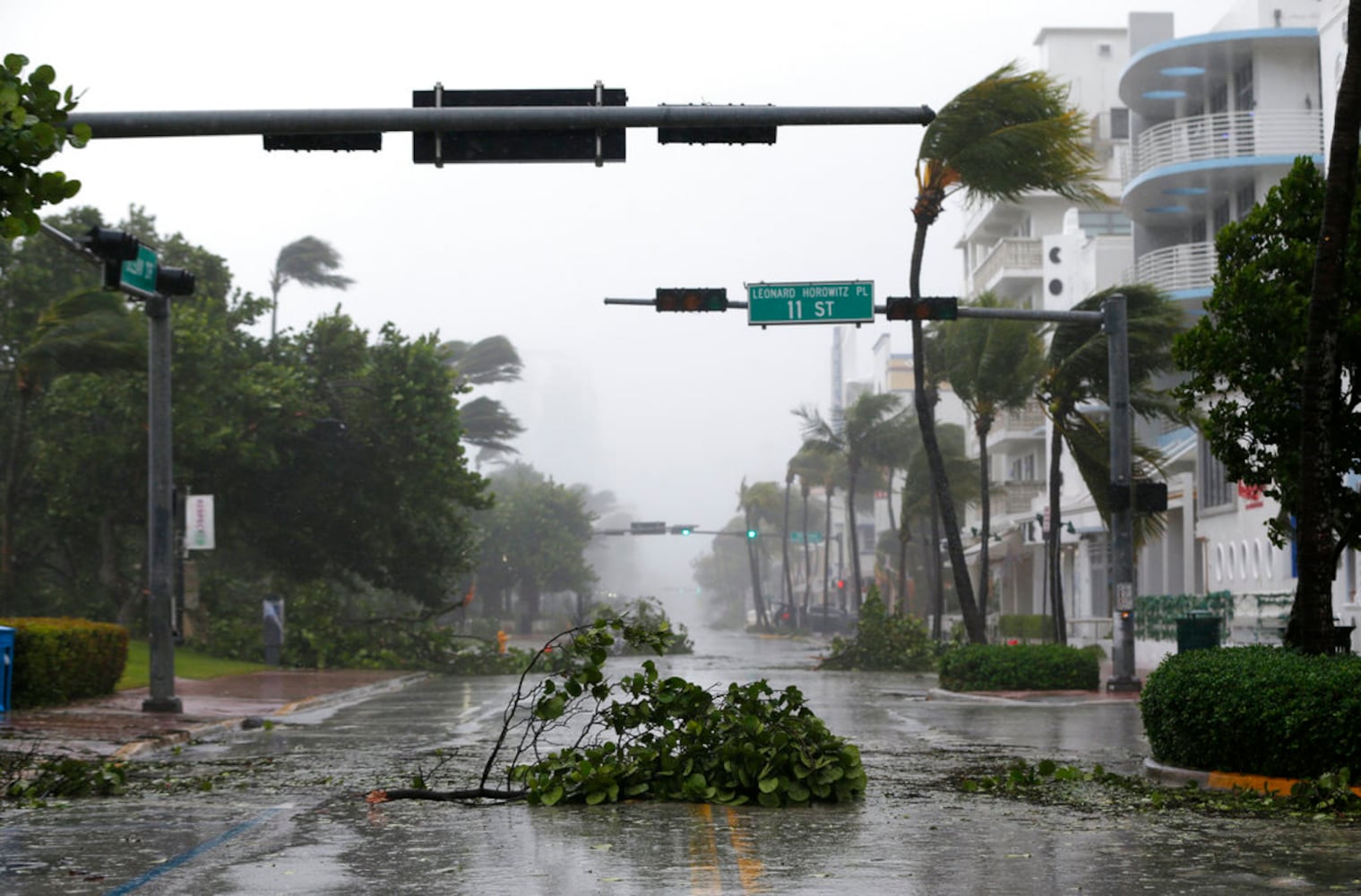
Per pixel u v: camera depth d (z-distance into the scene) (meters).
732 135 14.46
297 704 25.61
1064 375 34.09
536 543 94.75
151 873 8.01
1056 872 8.04
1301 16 43.84
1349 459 15.98
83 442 39.84
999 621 60.06
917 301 25.23
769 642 88.75
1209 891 7.45
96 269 40.91
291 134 14.54
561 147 14.41
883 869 8.10
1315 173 16.48
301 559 46.34
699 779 11.32
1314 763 11.88
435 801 11.51
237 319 46.28
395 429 44.50
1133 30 52.97
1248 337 16.31
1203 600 36.22
